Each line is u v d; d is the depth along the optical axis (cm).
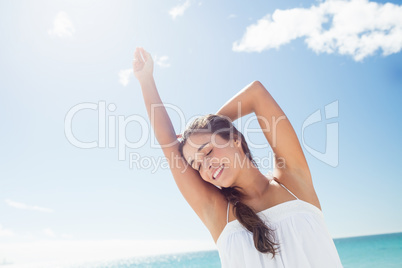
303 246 161
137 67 222
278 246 160
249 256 162
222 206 186
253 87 200
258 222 163
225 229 175
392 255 3153
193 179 196
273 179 189
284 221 167
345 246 4394
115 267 5262
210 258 4988
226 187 184
